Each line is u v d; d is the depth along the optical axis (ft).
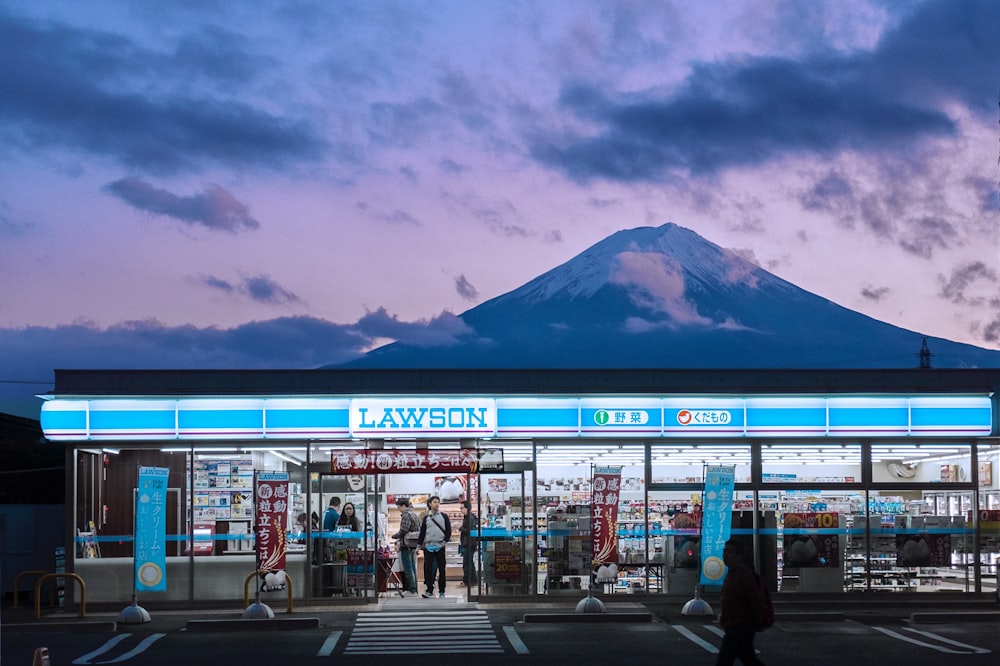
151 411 64.90
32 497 112.78
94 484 65.62
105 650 50.49
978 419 67.05
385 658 47.93
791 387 67.41
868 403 66.74
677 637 53.31
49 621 59.77
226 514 65.77
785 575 67.05
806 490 67.46
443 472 66.33
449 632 55.36
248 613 58.23
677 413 66.13
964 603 66.23
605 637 53.42
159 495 62.13
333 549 65.92
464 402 65.46
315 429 65.10
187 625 57.21
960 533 67.72
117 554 65.21
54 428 64.18
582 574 66.54
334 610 63.52
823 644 51.37
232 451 66.08
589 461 67.10
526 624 58.08
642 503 67.00
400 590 71.92
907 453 67.92
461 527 78.23
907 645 51.13
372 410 65.21
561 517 66.74
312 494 66.28
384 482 72.13
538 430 65.46
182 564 65.31
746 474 67.36
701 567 62.39
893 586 67.10
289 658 48.08
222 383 66.39
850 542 67.36
